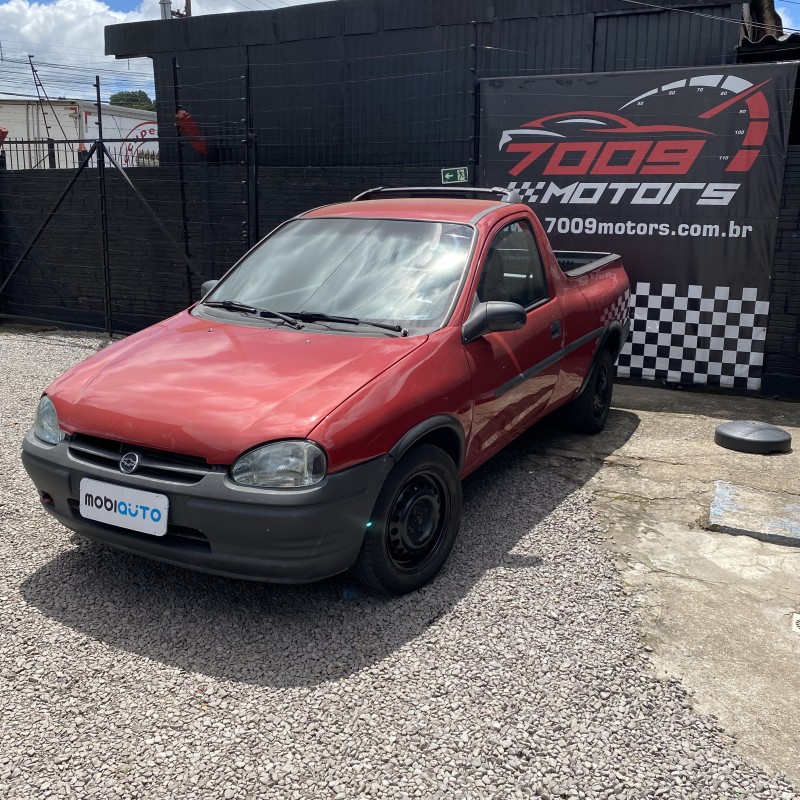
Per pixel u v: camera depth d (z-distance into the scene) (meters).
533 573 3.80
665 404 7.09
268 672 2.99
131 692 2.87
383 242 4.38
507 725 2.72
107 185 10.05
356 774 2.48
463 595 3.57
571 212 7.70
